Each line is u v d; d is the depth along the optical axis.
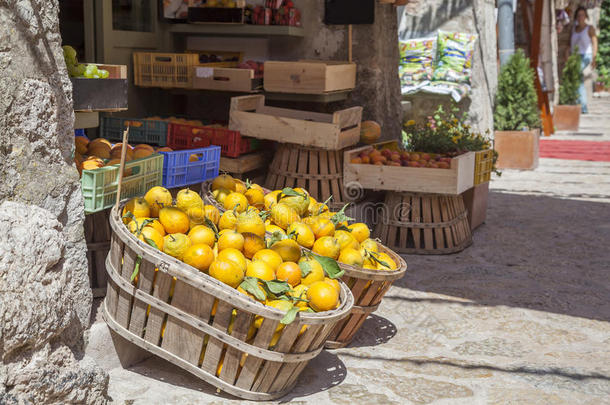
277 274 3.41
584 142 14.52
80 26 7.38
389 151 6.31
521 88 11.21
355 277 3.77
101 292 4.06
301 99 6.43
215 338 3.18
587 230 7.13
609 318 4.60
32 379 2.74
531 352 4.02
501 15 11.16
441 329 4.38
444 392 3.47
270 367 3.19
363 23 6.75
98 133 6.24
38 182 3.12
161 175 4.25
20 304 2.68
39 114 3.11
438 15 11.20
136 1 6.86
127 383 3.41
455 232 6.22
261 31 6.88
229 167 6.00
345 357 3.90
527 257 6.09
